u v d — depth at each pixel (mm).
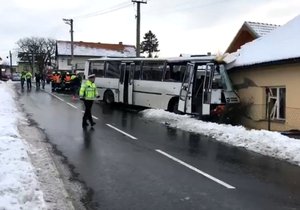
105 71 27359
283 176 9711
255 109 19547
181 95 20953
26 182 7996
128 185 8742
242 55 20422
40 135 14836
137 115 21891
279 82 18078
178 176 9562
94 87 17469
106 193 8172
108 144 13422
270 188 8695
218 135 15125
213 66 19672
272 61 17750
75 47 93062
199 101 20281
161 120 19703
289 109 17406
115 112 23266
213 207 7422
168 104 22453
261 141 13328
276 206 7535
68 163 10648
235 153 12328
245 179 9398
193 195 8117
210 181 9172
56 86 40031
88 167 10258
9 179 7766
